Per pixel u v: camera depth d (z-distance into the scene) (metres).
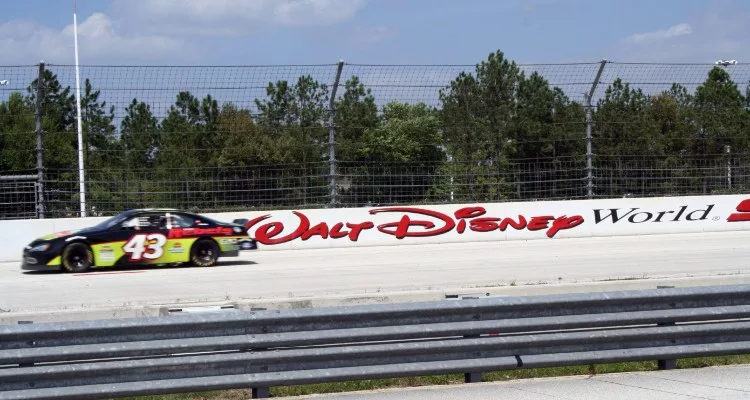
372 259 17.50
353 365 7.05
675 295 7.70
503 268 15.16
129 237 16.22
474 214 21.52
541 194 20.81
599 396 6.99
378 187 20.33
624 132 21.19
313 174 19.83
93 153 18.89
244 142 19.30
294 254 19.09
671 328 7.72
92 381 6.55
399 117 20.55
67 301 11.85
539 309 7.44
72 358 6.48
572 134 20.88
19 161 18.80
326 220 20.53
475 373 7.52
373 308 7.10
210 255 16.80
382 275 14.50
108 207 18.94
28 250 15.77
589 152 20.91
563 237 21.95
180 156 19.08
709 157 21.73
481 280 13.34
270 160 19.48
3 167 18.80
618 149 21.22
